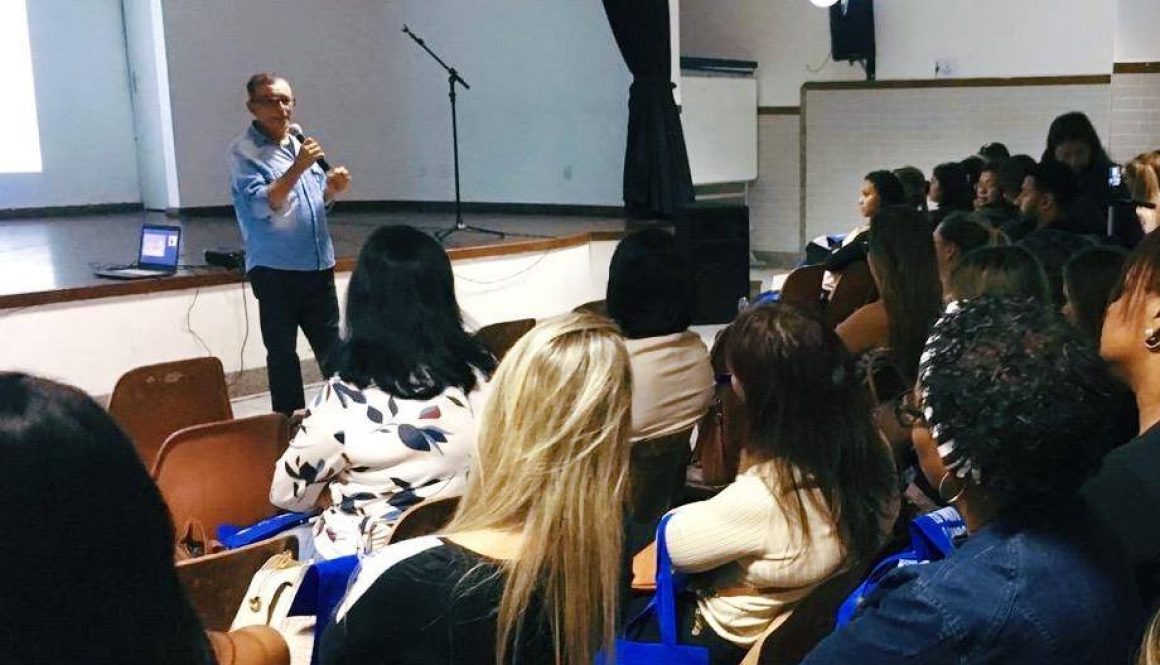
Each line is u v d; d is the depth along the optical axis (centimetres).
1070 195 439
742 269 681
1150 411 149
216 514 240
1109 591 101
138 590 74
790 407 170
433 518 183
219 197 922
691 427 260
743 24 924
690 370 260
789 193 926
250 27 909
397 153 951
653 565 203
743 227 675
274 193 435
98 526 72
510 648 121
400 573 120
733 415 262
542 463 123
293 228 449
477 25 893
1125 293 149
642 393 252
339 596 161
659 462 253
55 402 73
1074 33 769
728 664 181
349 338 206
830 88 889
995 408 102
